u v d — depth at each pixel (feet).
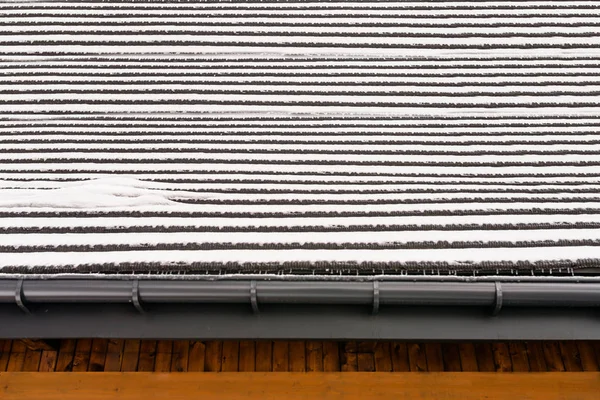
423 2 14.43
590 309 10.58
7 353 13.17
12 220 10.64
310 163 11.65
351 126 12.32
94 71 13.24
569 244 10.24
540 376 11.71
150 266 9.96
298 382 11.73
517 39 13.70
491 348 13.08
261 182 11.30
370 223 10.56
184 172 11.48
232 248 10.21
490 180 11.32
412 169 11.53
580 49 13.50
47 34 13.93
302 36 13.87
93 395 11.69
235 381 11.75
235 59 13.48
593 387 11.62
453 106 12.58
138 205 10.89
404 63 13.35
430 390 11.66
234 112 12.56
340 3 14.48
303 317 10.66
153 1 14.64
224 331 10.67
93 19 14.25
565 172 11.43
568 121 12.27
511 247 10.21
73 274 9.92
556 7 14.26
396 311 10.61
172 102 12.69
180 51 13.65
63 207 10.85
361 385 11.71
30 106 12.62
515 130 12.14
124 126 12.31
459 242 10.28
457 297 9.93
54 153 11.82
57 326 10.63
